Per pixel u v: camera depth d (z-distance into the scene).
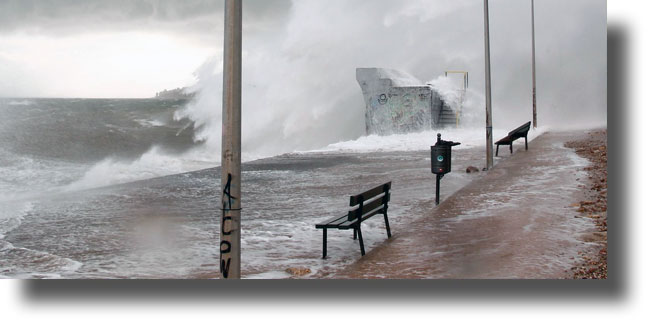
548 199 10.55
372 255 7.23
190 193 13.98
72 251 8.02
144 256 7.69
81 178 20.44
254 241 8.40
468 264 6.61
